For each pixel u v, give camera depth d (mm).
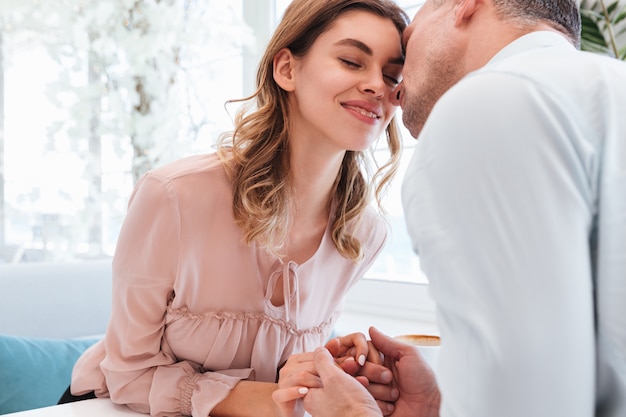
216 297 1038
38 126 2502
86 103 2375
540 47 633
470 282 468
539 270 449
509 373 441
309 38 963
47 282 1936
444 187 499
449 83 741
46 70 2518
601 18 1386
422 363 890
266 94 1047
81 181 2449
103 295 2059
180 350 1068
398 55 951
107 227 2588
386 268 2143
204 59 2729
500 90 507
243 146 1071
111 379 1048
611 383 475
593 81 525
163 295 1015
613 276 470
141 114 2580
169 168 1021
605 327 473
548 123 484
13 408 1564
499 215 467
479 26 705
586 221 476
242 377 1046
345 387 794
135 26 2547
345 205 1154
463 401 465
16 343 1648
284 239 1080
